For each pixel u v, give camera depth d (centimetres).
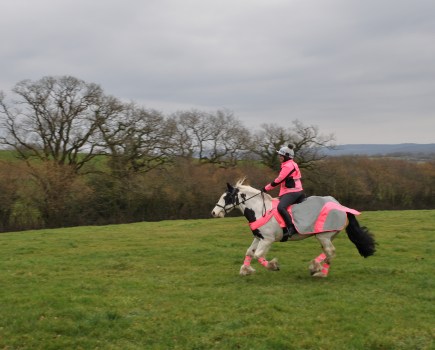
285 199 1025
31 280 1085
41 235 2075
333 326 733
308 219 1010
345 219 1026
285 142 4597
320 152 4594
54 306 834
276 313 789
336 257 1363
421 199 4544
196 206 3869
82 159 4150
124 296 912
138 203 3734
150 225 2511
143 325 740
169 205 3819
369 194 4409
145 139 4206
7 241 1864
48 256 1448
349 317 768
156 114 4284
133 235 1988
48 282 1060
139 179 3775
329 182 4381
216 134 4912
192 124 4928
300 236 1029
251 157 4753
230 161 4831
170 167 4075
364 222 2353
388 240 1695
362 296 895
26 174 3294
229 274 1130
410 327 726
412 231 1970
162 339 692
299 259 1336
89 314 785
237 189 1065
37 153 3916
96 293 944
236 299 886
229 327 730
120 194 3666
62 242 1769
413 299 880
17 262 1317
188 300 880
